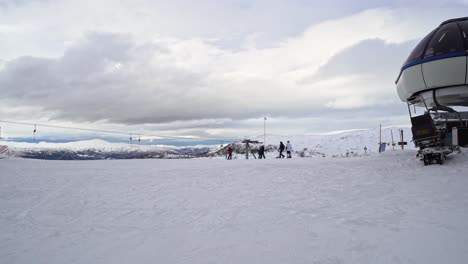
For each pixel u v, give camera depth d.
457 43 14.12
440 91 14.89
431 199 7.73
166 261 4.96
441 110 16.23
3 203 9.74
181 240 5.94
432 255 4.56
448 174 10.36
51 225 7.44
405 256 4.59
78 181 13.23
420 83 15.07
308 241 5.43
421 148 13.25
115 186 12.05
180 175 14.45
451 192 8.22
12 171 16.55
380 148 27.20
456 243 4.93
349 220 6.48
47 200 10.03
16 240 6.42
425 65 14.65
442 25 15.42
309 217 6.93
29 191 11.37
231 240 5.76
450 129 15.49
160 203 9.24
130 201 9.63
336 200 8.44
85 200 9.91
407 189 9.03
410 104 17.28
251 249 5.25
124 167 18.70
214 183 12.18
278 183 11.52
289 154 28.48
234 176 13.59
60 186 12.20
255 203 8.65
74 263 5.12
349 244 5.16
